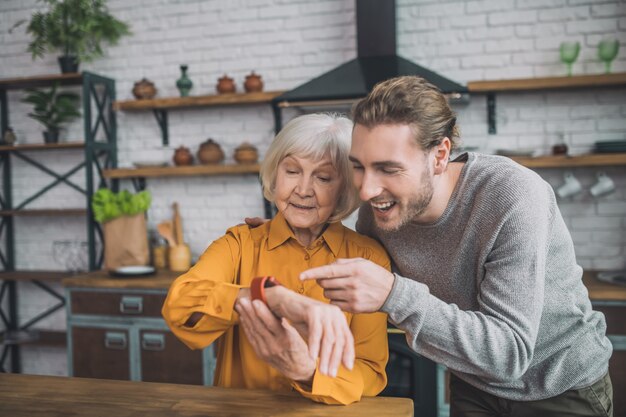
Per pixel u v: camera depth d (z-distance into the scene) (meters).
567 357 1.27
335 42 3.46
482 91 3.17
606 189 3.05
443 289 1.31
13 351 3.97
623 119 3.12
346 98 2.84
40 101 3.65
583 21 3.13
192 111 3.68
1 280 3.99
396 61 3.08
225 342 1.30
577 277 1.29
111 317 3.07
